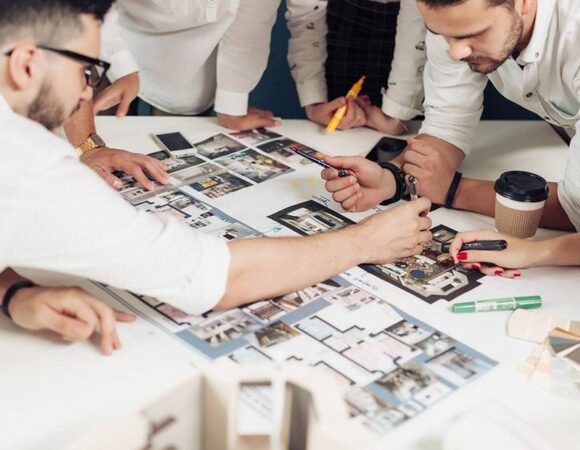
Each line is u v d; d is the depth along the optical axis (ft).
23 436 2.74
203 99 5.88
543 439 2.63
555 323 3.43
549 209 4.25
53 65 2.97
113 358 3.12
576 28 3.94
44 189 2.86
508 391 3.04
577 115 4.24
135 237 3.05
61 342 3.19
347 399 2.96
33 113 3.06
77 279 3.60
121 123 5.21
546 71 4.22
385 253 3.82
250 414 2.79
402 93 5.25
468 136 4.86
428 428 2.85
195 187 4.45
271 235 4.02
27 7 2.85
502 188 4.04
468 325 3.42
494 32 3.66
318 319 3.41
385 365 3.15
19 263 3.04
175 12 5.20
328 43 5.72
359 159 4.45
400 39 5.18
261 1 5.06
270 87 7.27
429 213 4.41
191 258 3.22
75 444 2.22
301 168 4.76
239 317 3.40
